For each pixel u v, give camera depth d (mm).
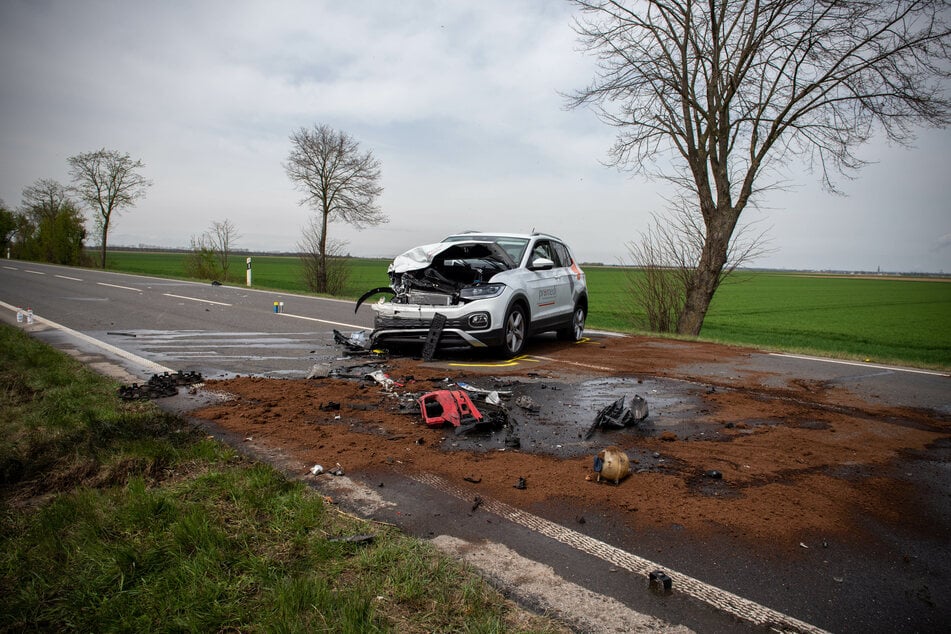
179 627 2113
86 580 2369
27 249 56656
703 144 16125
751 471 3996
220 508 3057
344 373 6965
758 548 2920
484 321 7906
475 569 2633
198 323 12000
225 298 18266
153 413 4797
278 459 4000
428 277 8766
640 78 15805
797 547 2938
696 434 4867
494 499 3449
